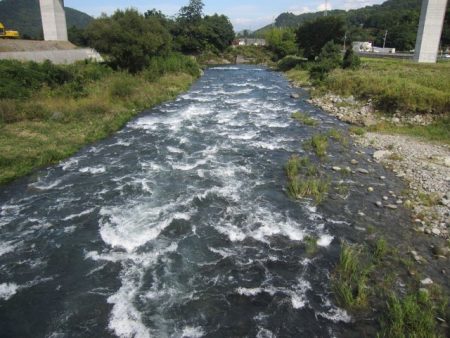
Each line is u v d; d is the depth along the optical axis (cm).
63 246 1149
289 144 2180
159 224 1267
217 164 1836
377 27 13700
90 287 973
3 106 2334
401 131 2408
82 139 2159
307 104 3469
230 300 928
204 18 10212
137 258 1091
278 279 1003
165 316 874
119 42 4212
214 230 1238
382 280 977
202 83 5003
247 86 4719
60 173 1705
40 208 1377
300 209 1380
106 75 3853
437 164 1789
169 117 2834
